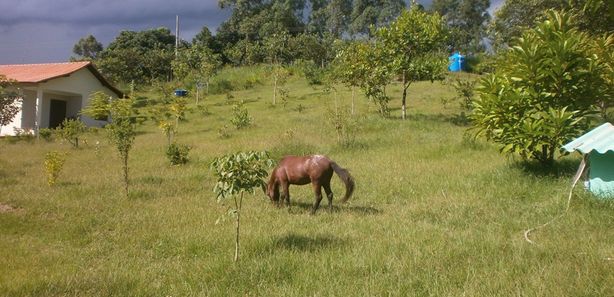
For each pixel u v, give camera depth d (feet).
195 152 53.26
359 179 37.04
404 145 50.11
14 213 30.32
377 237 22.76
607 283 15.11
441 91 96.58
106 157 55.42
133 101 91.09
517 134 32.58
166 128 61.21
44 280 18.02
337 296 15.72
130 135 36.50
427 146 48.32
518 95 32.68
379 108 76.89
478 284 15.94
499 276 16.47
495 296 14.89
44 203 32.94
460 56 144.77
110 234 25.95
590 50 35.37
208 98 117.50
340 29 264.72
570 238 20.76
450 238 21.76
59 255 22.36
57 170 40.63
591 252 18.19
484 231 23.04
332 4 265.13
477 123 36.04
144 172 44.68
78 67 96.48
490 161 39.58
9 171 48.03
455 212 26.55
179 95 125.90
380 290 15.94
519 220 24.47
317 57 171.01
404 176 36.81
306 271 18.22
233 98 111.45
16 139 76.89
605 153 26.32
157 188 37.35
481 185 32.17
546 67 32.83
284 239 22.70
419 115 69.21
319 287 16.63
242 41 211.61
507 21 98.89
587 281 15.29
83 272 19.62
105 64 150.00
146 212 30.25
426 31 66.74
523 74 33.55
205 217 28.63
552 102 34.01
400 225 24.70
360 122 62.03
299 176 29.89
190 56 146.10
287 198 30.91
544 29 34.24
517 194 29.40
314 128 62.54
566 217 24.02
